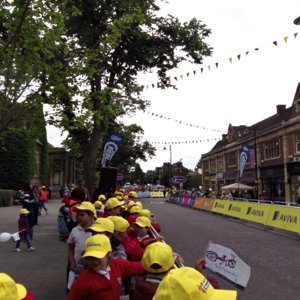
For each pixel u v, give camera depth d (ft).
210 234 54.39
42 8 27.55
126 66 64.13
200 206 112.88
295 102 146.92
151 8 61.31
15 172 138.10
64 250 40.09
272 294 25.71
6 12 26.35
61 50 31.60
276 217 60.13
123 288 17.56
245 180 189.57
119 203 24.29
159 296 6.63
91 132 62.44
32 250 39.83
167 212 101.40
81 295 12.71
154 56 61.77
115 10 52.54
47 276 28.86
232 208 83.97
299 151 143.84
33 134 32.65
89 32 49.73
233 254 12.03
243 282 11.86
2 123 27.53
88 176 62.85
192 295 6.56
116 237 17.26
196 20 63.62
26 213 39.78
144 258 11.34
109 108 35.04
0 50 26.21
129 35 57.52
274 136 161.48
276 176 158.30
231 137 226.79
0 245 43.04
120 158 163.73
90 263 12.86
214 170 256.73
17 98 27.35
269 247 43.47
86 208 18.31
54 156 203.31
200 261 12.30
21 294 7.54
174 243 45.98
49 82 29.04
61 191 162.30
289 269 32.65
